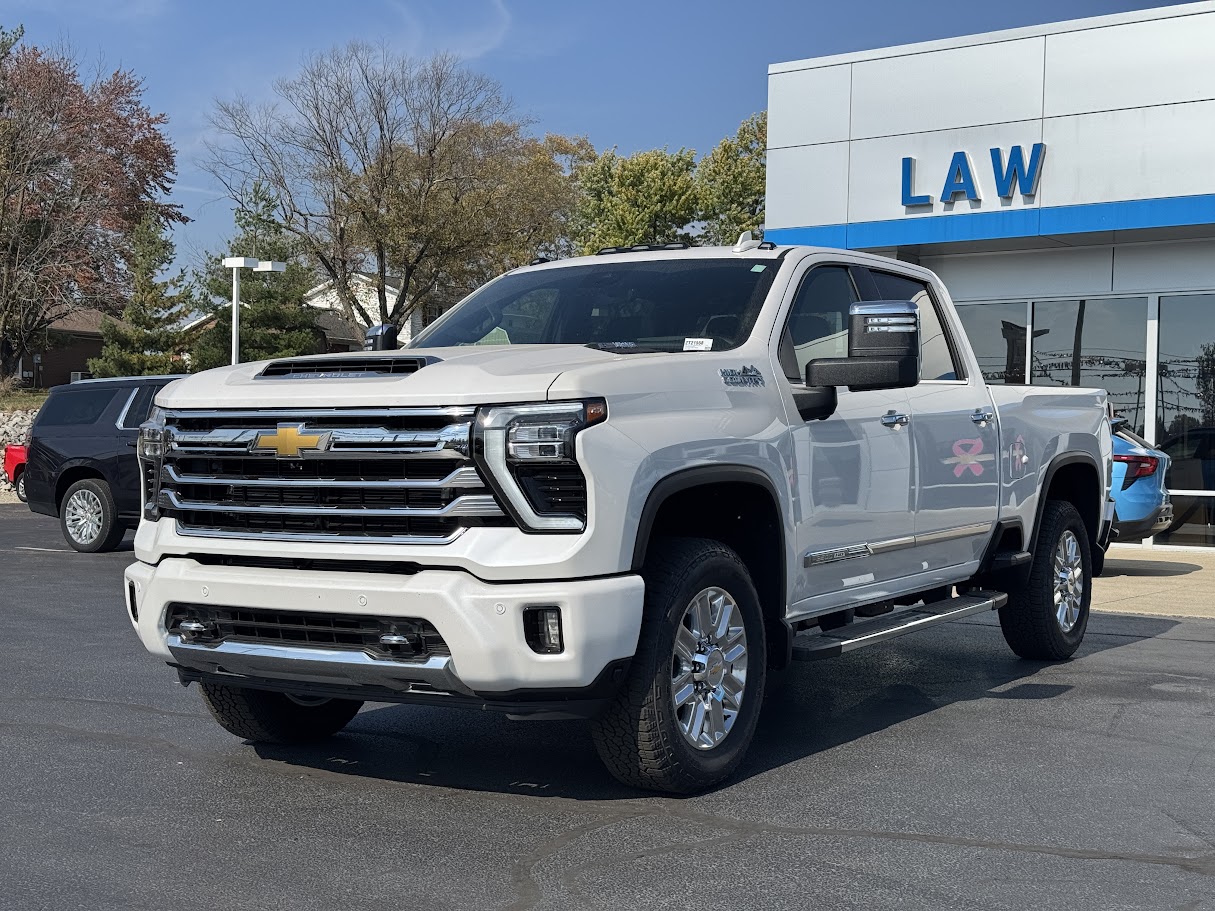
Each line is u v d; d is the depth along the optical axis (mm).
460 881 4098
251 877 4117
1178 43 14992
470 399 4543
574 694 4613
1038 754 5828
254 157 48375
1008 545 7715
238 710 5629
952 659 8367
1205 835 4652
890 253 17312
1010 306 17047
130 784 5223
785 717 6609
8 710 6570
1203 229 15141
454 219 48562
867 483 6051
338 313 54062
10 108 44500
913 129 16703
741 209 67688
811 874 4188
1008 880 4152
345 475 4727
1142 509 12836
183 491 5102
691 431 4957
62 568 13406
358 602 4582
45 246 43969
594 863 4277
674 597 4855
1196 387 15891
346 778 5344
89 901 3885
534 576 4465
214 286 47406
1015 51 15992
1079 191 15609
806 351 5957
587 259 6613
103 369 46688
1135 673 7867
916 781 5352
